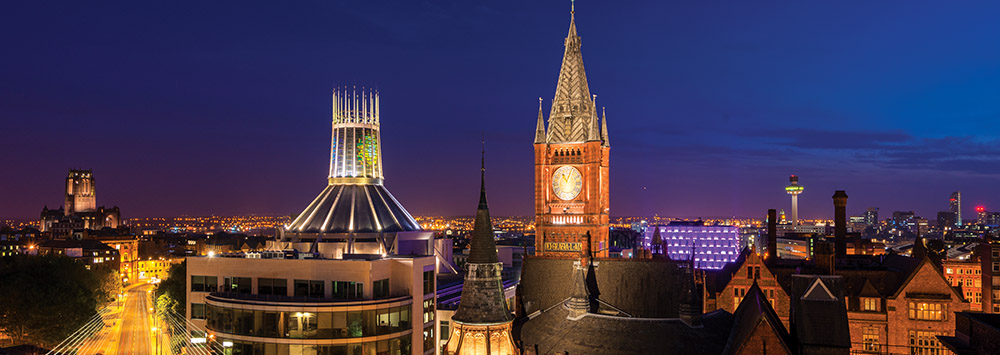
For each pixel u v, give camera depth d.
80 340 157.38
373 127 192.75
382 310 117.19
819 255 111.25
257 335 115.31
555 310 88.38
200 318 129.00
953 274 162.38
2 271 168.88
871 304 109.44
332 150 188.88
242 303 116.81
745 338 66.31
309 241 172.50
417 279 124.81
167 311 183.62
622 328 75.19
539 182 136.25
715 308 113.88
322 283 119.94
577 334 76.19
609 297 100.31
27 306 144.12
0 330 151.88
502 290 71.06
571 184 134.00
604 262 104.25
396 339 119.19
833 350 64.88
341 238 171.62
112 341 169.38
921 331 106.81
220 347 117.94
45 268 174.62
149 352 153.00
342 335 113.88
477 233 70.75
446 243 198.62
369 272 117.19
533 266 116.06
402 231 179.25
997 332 62.34
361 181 186.50
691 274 80.00
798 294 69.50
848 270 115.06
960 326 77.06
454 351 69.50
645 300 98.44
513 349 70.12
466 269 70.75
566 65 138.62
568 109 135.62
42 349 147.25
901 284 108.31
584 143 133.25
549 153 136.00
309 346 113.44
